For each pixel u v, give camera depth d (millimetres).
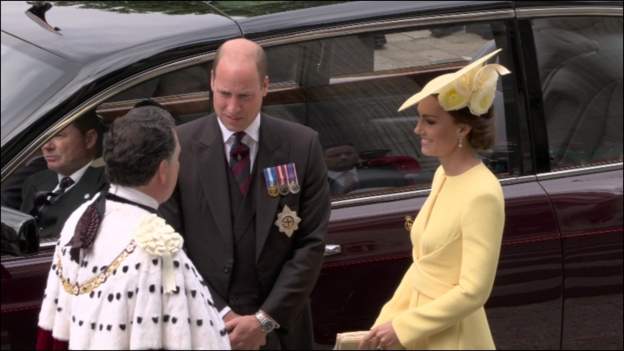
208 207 8859
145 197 7062
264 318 8766
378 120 10414
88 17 10453
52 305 7137
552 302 10727
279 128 9031
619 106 11195
